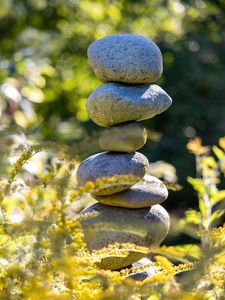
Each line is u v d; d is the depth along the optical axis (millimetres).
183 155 8609
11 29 8781
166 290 1405
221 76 9281
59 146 1511
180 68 9344
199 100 9266
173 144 8836
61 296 1347
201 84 9320
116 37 1996
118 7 9352
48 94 8258
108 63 1954
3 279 1398
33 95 4805
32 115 4504
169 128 9250
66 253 1394
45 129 7730
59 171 1521
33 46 8117
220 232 1596
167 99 2016
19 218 1915
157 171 4066
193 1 9328
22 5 8430
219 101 9297
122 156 1943
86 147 1466
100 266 1930
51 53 8461
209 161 2354
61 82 8586
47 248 1393
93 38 9188
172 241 4629
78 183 1955
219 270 1478
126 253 1582
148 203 1976
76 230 1452
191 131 9188
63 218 1433
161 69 2012
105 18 9297
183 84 9328
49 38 8289
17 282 1420
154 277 1417
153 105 1967
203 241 1655
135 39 1985
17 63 5457
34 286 1346
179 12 9469
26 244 1450
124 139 1904
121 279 1405
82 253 1524
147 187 1997
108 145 1925
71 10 9164
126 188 1962
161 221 1993
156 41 9531
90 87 8977
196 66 9328
